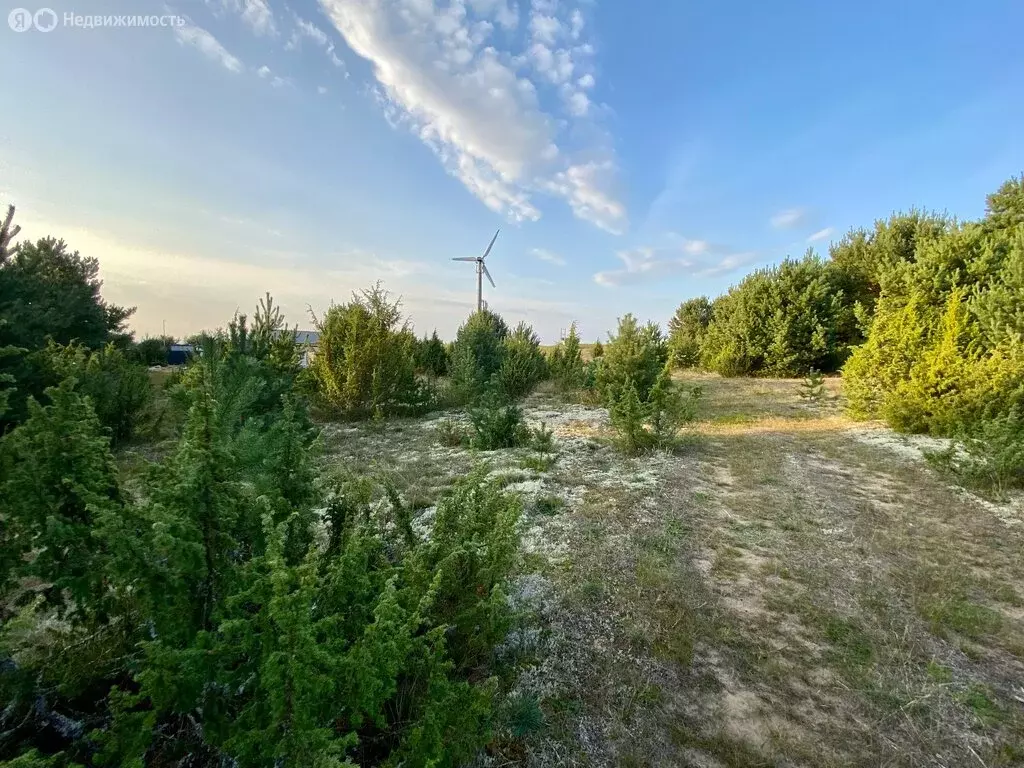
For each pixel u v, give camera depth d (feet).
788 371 61.21
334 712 5.55
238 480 7.32
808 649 10.16
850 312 61.62
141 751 5.08
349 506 9.32
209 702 5.49
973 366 27.81
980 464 20.38
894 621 11.10
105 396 25.68
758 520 16.99
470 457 25.02
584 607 11.39
